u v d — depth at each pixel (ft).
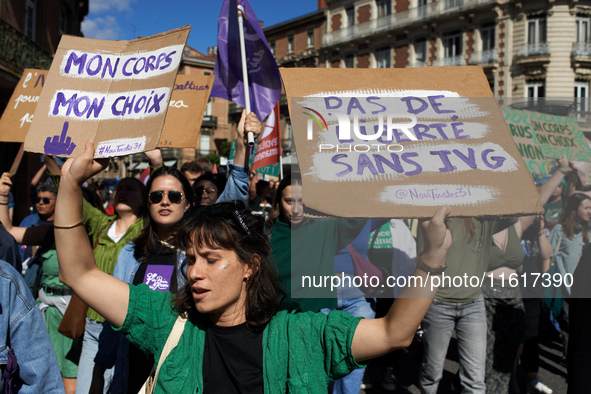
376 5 102.22
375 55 102.63
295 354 4.90
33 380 5.43
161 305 5.36
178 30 6.03
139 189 10.77
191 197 9.05
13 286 5.40
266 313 5.11
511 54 79.20
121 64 6.19
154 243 8.59
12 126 11.38
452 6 86.79
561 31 74.74
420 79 6.37
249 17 10.68
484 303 11.06
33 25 40.45
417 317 4.61
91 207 11.43
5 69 32.19
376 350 4.70
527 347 13.21
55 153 5.87
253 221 5.27
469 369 9.92
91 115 6.02
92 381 9.04
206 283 4.87
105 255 9.98
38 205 12.83
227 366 4.93
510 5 78.59
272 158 19.38
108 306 5.21
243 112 8.98
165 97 5.74
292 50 125.59
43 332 5.64
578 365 7.71
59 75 6.23
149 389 5.10
